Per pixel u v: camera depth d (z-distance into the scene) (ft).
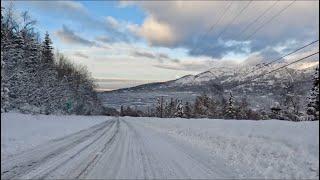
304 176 31.45
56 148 56.24
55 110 233.14
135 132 101.65
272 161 37.40
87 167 37.73
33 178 31.53
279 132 43.55
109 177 32.60
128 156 47.03
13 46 154.30
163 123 138.92
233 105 269.85
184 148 57.16
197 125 90.68
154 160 43.37
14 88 162.71
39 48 224.53
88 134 91.66
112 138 78.23
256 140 46.09
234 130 59.11
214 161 42.60
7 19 156.97
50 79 229.45
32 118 121.70
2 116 91.40
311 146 35.83
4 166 37.76
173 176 33.35
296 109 202.80
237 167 38.22
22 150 52.65
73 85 326.65
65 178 31.86
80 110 352.49
